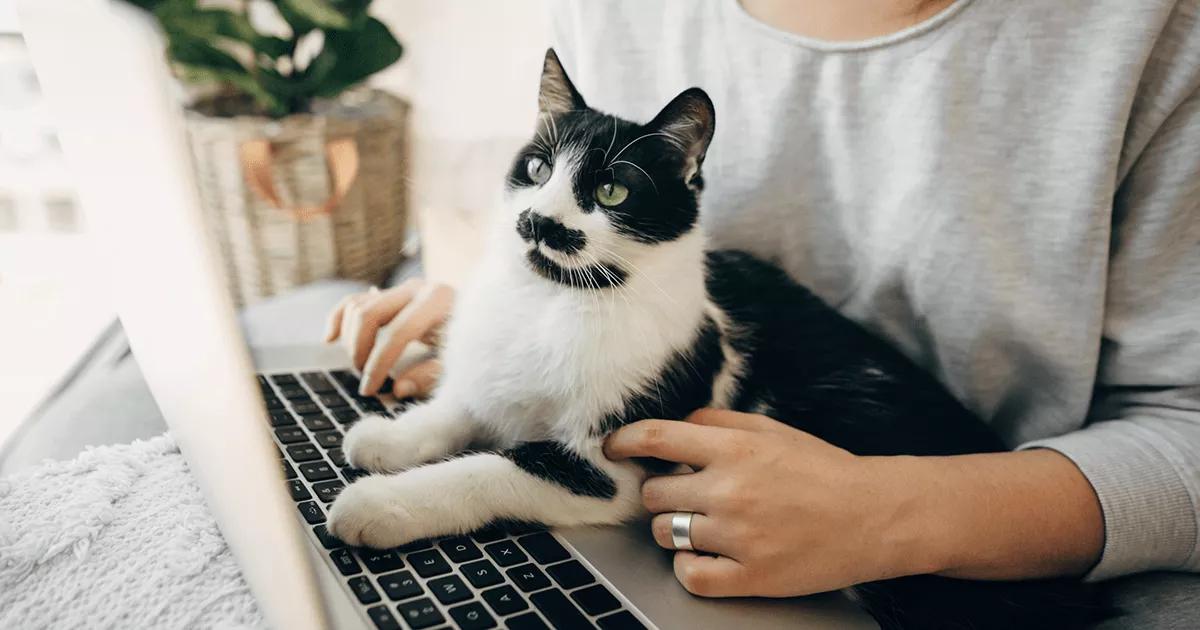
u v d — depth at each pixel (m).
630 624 0.52
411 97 1.22
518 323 0.69
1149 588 0.62
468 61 1.21
